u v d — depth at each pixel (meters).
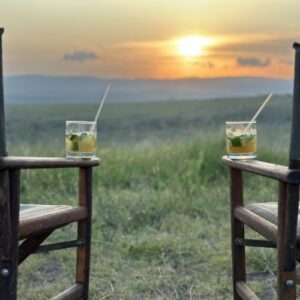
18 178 2.10
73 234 4.34
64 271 3.74
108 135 11.85
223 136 6.96
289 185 2.01
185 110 23.44
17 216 2.10
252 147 2.63
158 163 6.45
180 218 4.84
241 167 2.49
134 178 6.06
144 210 4.87
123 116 23.80
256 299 2.44
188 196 5.43
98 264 3.82
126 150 7.25
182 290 3.42
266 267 3.68
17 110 30.72
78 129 2.59
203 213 5.00
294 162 1.99
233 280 2.75
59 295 2.51
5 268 2.08
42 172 5.77
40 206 2.56
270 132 8.18
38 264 3.82
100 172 5.99
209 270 3.70
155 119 20.67
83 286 2.66
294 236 2.04
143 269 3.74
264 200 5.38
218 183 6.05
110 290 3.42
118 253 4.04
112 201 5.04
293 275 2.06
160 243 4.12
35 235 2.39
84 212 2.61
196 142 7.18
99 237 4.31
